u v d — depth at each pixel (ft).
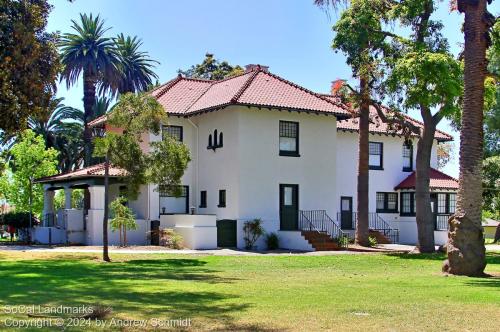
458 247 62.80
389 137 135.23
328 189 114.73
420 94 87.45
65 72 182.29
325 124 115.44
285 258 84.23
